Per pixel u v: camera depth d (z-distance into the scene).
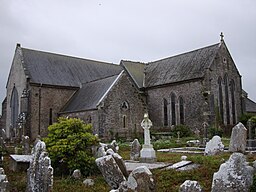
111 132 45.41
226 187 9.97
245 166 10.23
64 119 20.42
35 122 52.09
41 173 13.50
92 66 63.56
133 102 49.06
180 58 60.78
